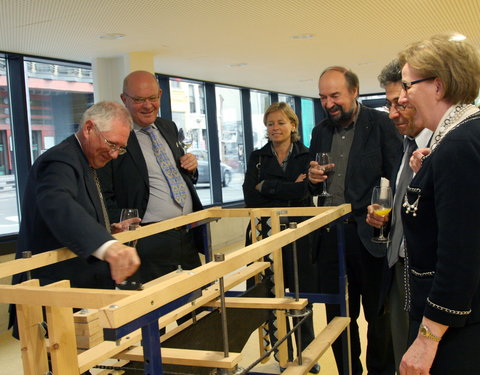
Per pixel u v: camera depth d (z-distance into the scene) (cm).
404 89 133
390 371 248
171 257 250
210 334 186
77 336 131
